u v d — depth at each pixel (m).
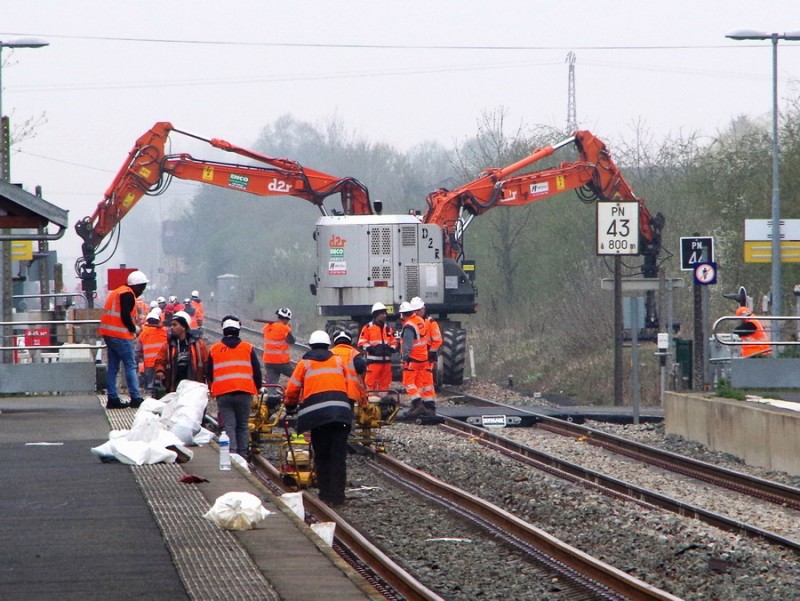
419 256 107.62
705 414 68.94
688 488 54.47
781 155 129.75
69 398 75.44
